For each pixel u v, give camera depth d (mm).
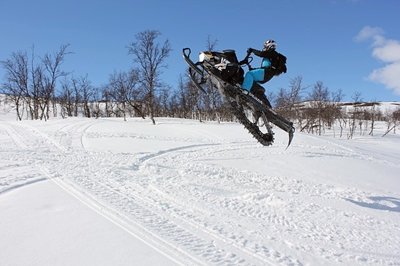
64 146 18344
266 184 12922
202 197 10070
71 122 29984
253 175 14281
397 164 21641
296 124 49125
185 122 37938
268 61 8898
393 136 45469
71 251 6152
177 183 11484
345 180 15078
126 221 7555
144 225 7422
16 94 47438
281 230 8023
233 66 8641
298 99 44094
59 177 11023
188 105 53094
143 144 20562
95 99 59688
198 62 8969
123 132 25125
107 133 24078
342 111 56625
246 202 9984
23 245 6328
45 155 14961
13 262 5785
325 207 10062
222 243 6934
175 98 58344
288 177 14539
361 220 9234
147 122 35562
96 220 7473
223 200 9977
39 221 7340
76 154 15891
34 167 12289
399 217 9961
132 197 9508
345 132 48125
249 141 23969
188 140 23406
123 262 5855
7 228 6984
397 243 7898
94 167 12945
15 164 12625
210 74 8781
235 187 12000
